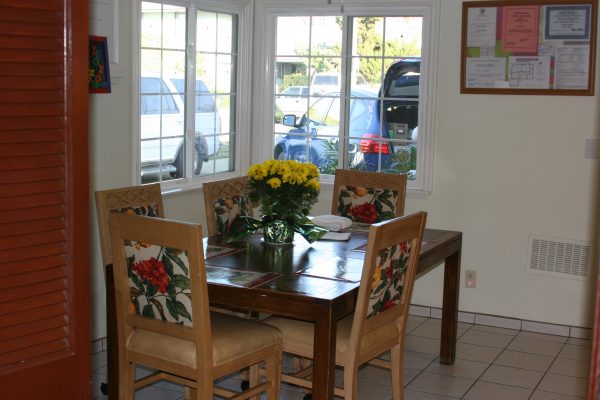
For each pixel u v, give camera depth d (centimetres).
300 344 332
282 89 565
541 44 484
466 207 515
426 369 431
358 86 545
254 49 559
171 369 299
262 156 570
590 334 491
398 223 305
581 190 486
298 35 555
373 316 313
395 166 539
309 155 563
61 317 192
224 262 342
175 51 491
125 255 301
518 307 509
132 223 292
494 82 497
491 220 510
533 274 503
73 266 191
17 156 181
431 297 530
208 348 288
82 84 188
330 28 546
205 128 532
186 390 372
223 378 411
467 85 504
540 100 489
